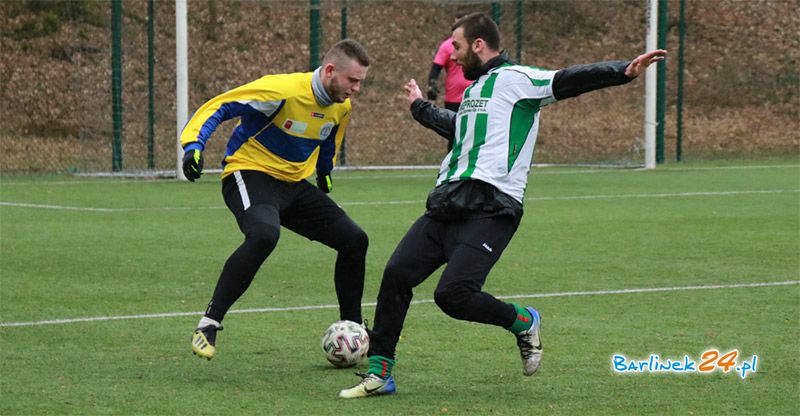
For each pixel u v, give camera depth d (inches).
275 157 698.2
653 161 2171.5
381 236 1246.3
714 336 746.2
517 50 2372.0
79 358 686.5
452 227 613.9
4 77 2417.6
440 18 2751.0
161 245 1167.6
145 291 919.0
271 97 679.1
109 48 2308.1
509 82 611.5
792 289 922.7
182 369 661.3
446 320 800.9
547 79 599.8
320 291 922.7
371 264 1065.5
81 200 1584.6
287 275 994.7
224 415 560.4
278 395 602.2
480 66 624.7
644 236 1238.9
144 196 1644.9
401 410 571.8
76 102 2351.1
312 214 701.9
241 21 2655.0
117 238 1215.6
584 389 614.5
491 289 928.3
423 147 2389.3
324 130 703.1
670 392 607.2
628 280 968.3
